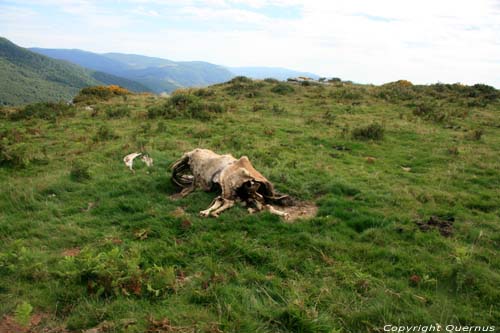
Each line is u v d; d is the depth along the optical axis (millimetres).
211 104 18391
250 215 6742
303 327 3984
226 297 4473
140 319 4074
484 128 15672
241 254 5520
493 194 8297
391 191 8203
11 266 4980
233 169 7359
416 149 12344
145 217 6891
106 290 4570
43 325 4113
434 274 5117
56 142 13203
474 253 5684
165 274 4805
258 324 4043
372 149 12258
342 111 19016
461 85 26531
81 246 6008
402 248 5781
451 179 9328
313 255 5578
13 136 13664
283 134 13922
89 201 7824
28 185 8469
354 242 5980
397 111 19281
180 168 8508
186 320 4059
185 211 7156
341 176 9070
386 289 4711
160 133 13828
